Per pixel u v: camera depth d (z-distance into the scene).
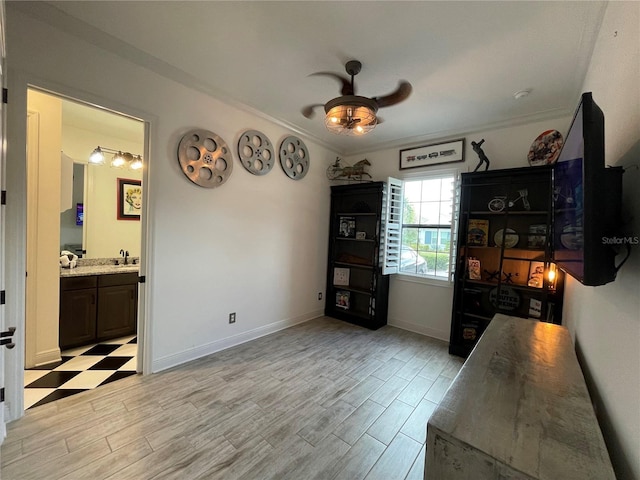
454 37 1.86
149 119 2.34
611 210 0.93
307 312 4.06
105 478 1.45
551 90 2.44
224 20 1.79
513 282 2.97
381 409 2.10
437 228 3.67
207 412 1.99
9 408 1.81
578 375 1.19
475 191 3.28
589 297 1.48
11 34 1.71
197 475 1.49
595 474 0.68
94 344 3.08
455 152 3.45
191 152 2.62
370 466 1.59
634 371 0.81
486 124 3.17
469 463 0.76
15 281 1.80
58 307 2.68
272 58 2.18
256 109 3.07
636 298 0.83
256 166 3.20
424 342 3.38
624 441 0.84
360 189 3.98
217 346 2.95
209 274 2.85
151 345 2.46
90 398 2.10
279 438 1.77
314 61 2.20
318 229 4.14
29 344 2.54
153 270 2.43
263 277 3.39
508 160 3.12
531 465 0.70
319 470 1.55
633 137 0.93
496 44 1.91
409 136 3.68
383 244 3.71
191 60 2.23
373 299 3.79
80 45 1.98
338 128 2.37
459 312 3.13
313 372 2.61
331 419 1.97
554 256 1.74
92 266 3.50
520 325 1.92
